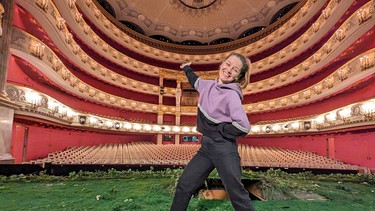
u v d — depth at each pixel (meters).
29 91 12.05
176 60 31.11
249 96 27.22
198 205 2.40
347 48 15.33
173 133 28.19
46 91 16.44
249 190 3.34
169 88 29.88
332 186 4.46
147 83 29.22
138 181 4.47
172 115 30.33
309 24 21.89
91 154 17.45
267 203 2.74
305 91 19.77
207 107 1.61
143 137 27.97
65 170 6.04
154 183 4.11
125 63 26.58
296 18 22.14
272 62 24.44
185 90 31.52
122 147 21.67
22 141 14.84
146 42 30.47
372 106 12.38
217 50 31.38
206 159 1.62
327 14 16.09
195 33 33.06
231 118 1.47
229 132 1.46
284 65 24.62
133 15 29.97
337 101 17.42
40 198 2.83
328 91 16.47
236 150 1.58
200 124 1.67
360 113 13.31
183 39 33.66
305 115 21.39
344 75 13.91
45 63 12.30
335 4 14.97
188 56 31.27
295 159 17.92
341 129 15.84
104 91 25.11
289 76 21.86
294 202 2.81
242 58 1.71
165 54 30.78
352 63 13.05
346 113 14.70
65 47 15.74
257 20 29.83
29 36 10.88
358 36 13.28
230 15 30.55
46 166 5.72
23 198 2.84
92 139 22.50
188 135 28.80
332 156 18.16
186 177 1.60
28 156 15.26
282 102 22.72
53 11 12.74
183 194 1.58
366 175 6.31
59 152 17.50
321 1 18.56
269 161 17.50
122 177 5.07
